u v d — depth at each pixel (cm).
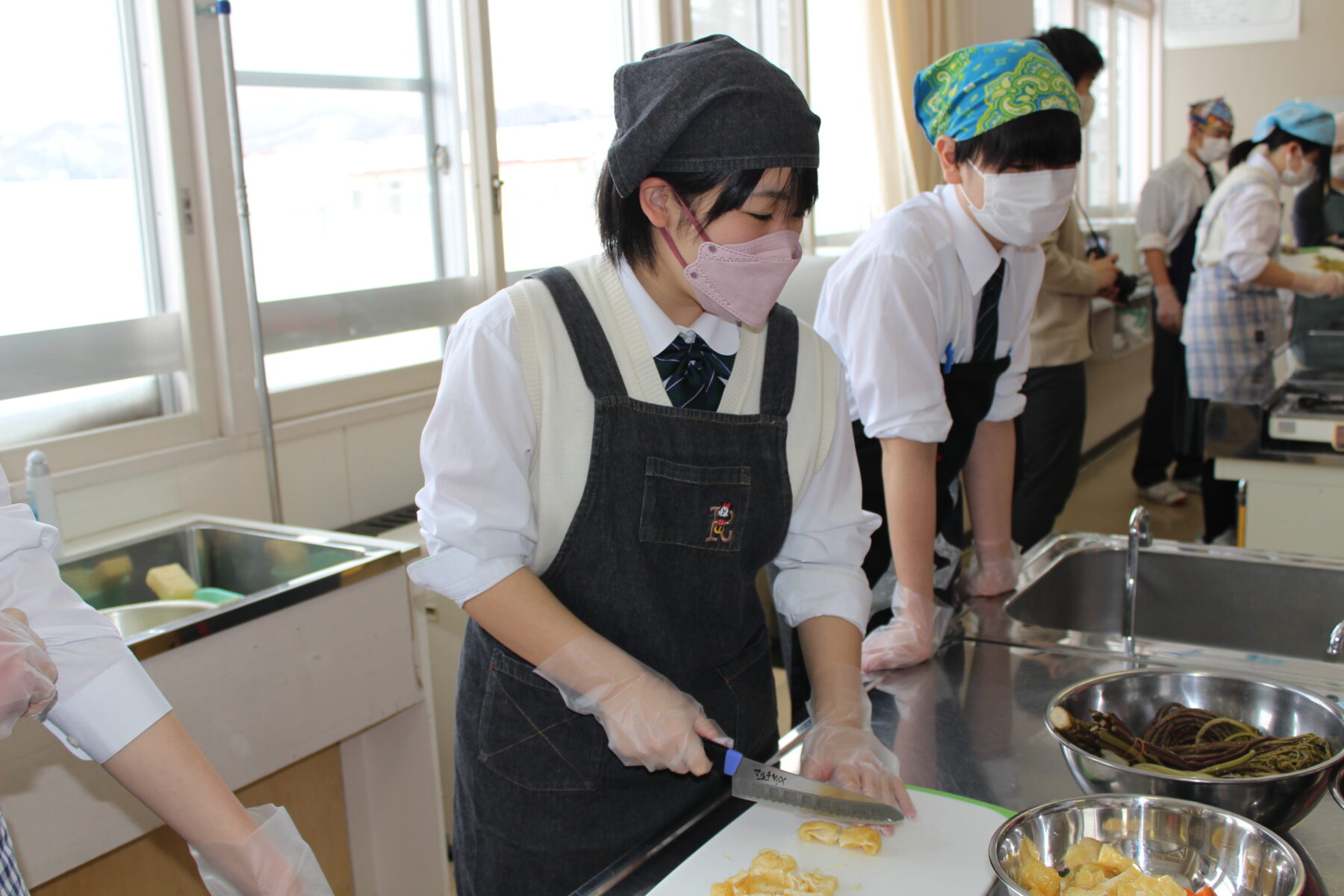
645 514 101
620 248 100
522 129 292
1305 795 86
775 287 97
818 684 112
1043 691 126
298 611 158
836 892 84
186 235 212
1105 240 527
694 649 109
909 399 144
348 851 198
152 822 144
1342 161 408
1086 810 86
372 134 255
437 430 99
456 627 215
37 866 132
